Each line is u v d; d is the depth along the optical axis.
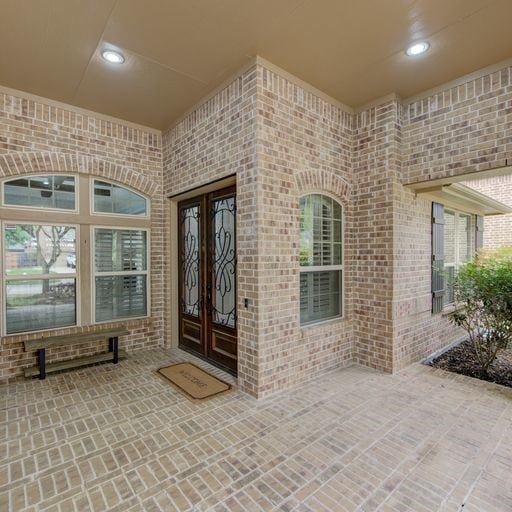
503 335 3.92
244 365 3.40
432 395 3.31
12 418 2.87
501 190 8.35
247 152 3.31
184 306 4.91
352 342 4.27
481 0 2.41
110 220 4.54
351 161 4.26
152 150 4.89
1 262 3.78
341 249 4.27
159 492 1.97
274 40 2.89
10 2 2.40
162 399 3.23
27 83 3.61
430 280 4.61
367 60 3.20
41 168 3.94
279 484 2.04
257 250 3.22
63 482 2.06
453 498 1.92
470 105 3.42
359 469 2.18
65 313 4.23
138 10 2.49
